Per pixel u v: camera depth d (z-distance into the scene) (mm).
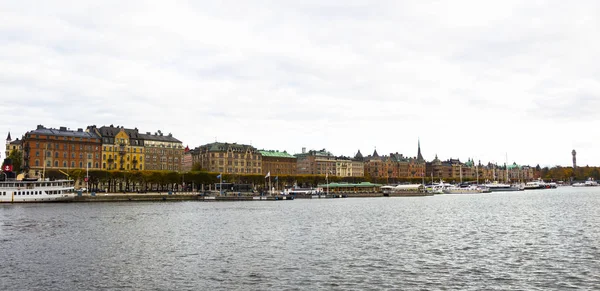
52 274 45688
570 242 63969
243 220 97562
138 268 48375
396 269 47562
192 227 83875
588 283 41531
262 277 44375
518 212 117875
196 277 44500
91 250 58812
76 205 144125
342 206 150375
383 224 89375
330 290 39906
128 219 97938
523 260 51594
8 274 45594
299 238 69625
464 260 51875
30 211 117875
